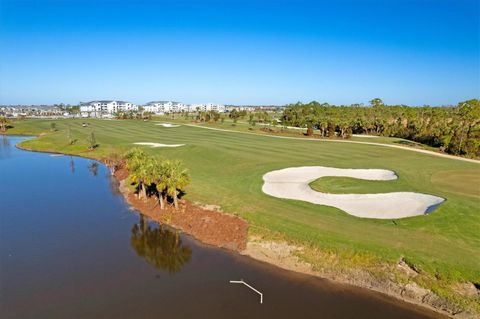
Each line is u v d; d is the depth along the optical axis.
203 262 28.45
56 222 37.72
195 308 22.23
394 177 50.34
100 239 33.25
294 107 181.25
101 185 54.16
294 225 32.09
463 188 44.53
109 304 22.66
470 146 73.50
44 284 25.09
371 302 22.89
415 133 102.00
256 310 22.03
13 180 57.44
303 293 23.98
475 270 23.77
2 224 37.12
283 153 71.31
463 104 93.81
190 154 69.62
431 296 22.69
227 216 35.50
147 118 193.75
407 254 26.09
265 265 27.73
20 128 137.25
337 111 161.50
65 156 81.12
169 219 37.47
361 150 77.94
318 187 44.31
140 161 44.75
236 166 58.47
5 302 22.84
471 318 20.92
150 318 21.23
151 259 29.08
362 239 28.80
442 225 31.45
